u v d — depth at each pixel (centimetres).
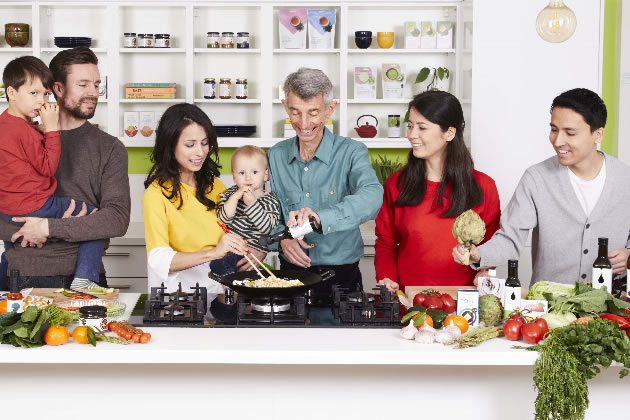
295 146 303
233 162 293
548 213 279
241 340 215
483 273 279
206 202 284
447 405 228
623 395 228
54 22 490
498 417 229
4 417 227
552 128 265
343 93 480
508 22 431
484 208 295
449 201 289
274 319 234
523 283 440
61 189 304
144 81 495
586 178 275
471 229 247
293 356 205
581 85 433
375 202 277
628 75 487
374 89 484
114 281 455
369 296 253
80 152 304
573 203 276
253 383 226
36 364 225
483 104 436
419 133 280
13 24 470
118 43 477
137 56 493
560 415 203
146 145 482
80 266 301
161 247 269
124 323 218
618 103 489
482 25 432
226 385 226
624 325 212
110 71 477
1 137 288
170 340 215
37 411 227
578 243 278
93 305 228
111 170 306
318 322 237
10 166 287
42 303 227
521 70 434
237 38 483
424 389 227
